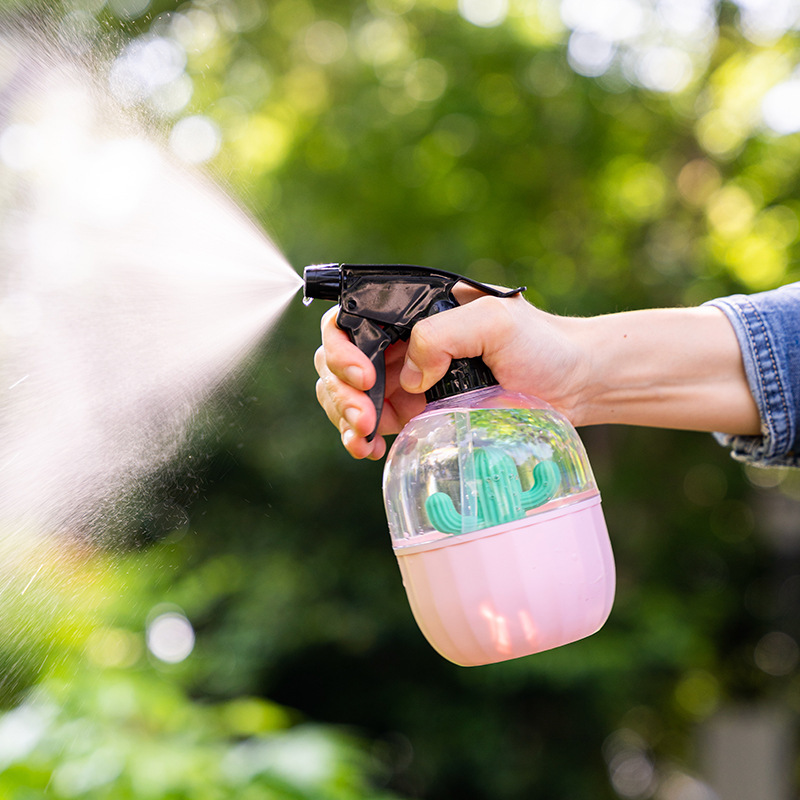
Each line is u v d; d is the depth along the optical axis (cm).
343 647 513
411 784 542
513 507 88
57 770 150
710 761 693
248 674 479
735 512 658
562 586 87
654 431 601
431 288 95
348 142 608
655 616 535
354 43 647
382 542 512
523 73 607
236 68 592
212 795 157
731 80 633
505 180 647
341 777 176
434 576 89
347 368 93
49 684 163
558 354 104
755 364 114
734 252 641
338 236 522
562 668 487
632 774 706
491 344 96
